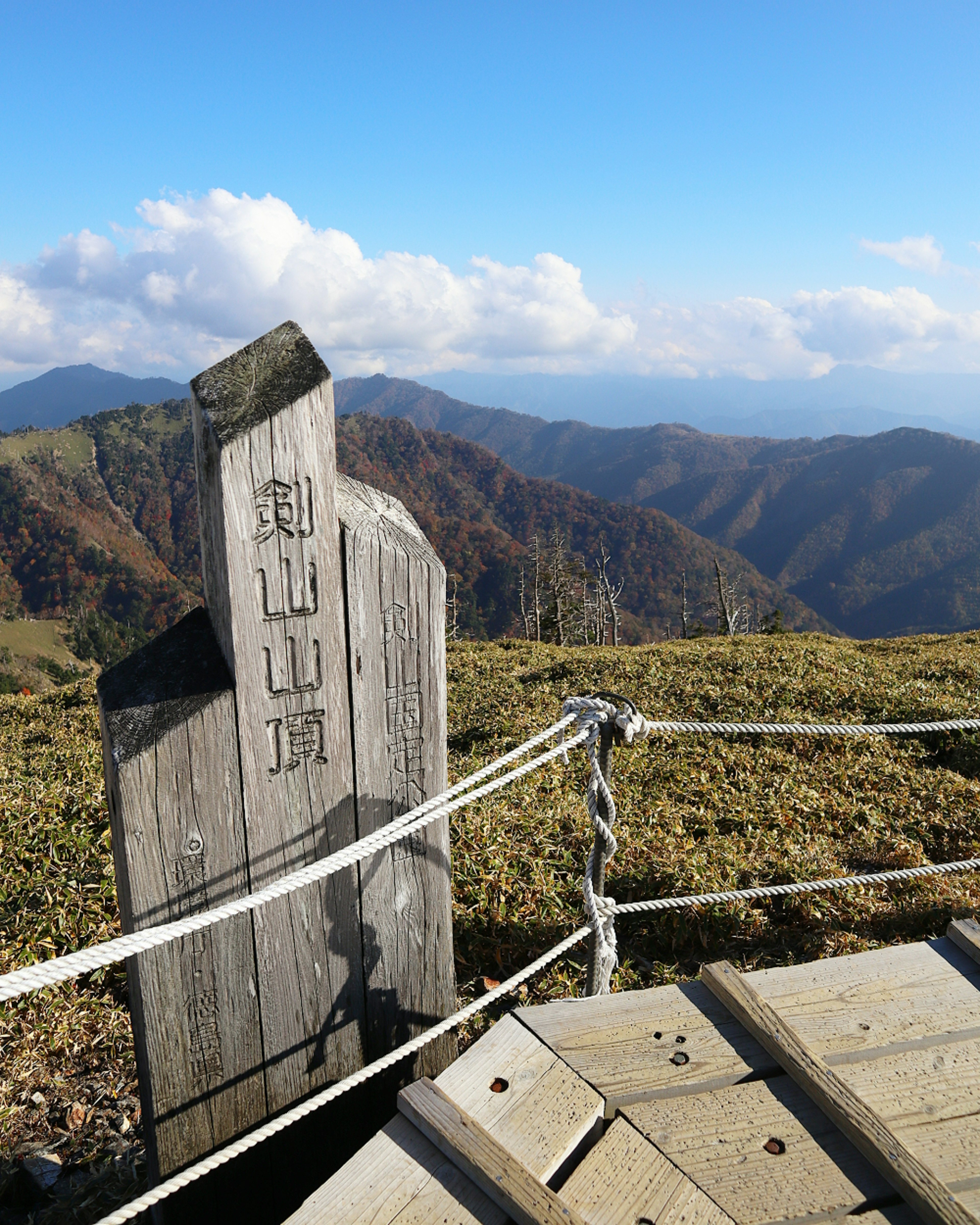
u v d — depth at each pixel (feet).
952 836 20.65
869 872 18.62
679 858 17.75
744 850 18.78
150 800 6.54
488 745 27.81
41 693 45.85
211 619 7.34
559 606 188.34
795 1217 5.94
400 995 8.30
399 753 7.69
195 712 6.58
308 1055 7.82
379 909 7.93
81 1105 11.34
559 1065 7.27
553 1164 6.28
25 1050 12.21
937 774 24.77
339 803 7.45
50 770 24.62
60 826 19.35
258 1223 7.95
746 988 8.03
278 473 6.51
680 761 25.25
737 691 33.42
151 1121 7.24
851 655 44.83
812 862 18.06
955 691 34.14
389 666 7.43
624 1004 8.13
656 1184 6.16
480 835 18.40
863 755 26.16
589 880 9.58
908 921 15.96
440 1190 6.08
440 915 8.38
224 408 6.44
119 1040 12.56
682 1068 7.30
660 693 34.32
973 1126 6.90
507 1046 7.49
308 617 6.91
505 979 14.33
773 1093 7.11
